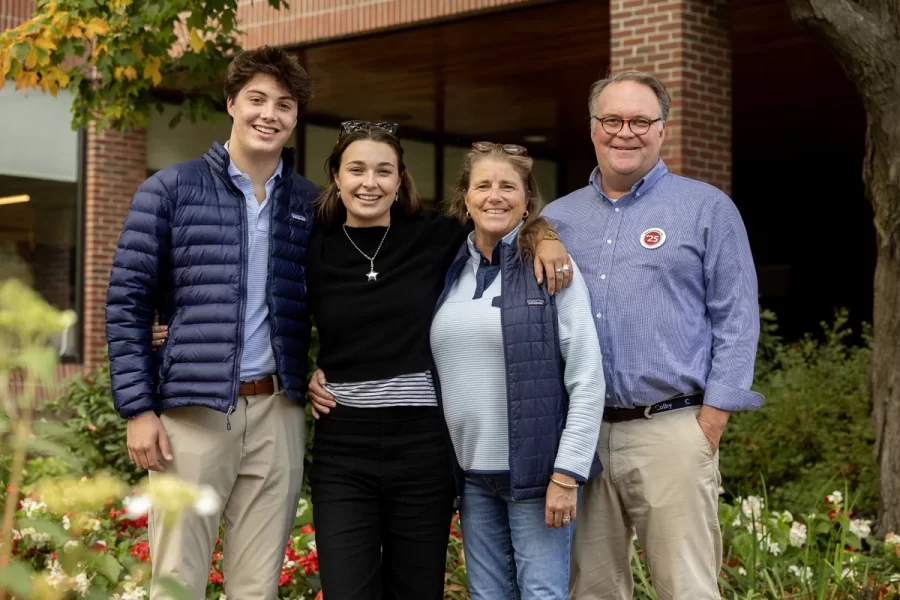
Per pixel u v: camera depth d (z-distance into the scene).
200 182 3.34
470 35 10.61
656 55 8.55
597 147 3.46
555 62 12.02
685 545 3.28
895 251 5.41
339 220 3.49
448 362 3.27
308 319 3.48
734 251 3.30
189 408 3.30
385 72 12.44
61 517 3.84
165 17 6.30
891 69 5.07
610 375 3.31
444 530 3.33
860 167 20.33
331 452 3.34
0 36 6.23
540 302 3.19
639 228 3.36
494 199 3.21
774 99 14.29
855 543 5.02
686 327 3.28
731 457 6.93
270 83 3.36
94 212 12.15
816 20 5.15
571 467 3.10
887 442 5.50
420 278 3.36
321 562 3.28
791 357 8.16
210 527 3.32
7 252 12.07
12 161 12.16
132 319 3.26
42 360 1.62
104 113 7.13
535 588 3.20
